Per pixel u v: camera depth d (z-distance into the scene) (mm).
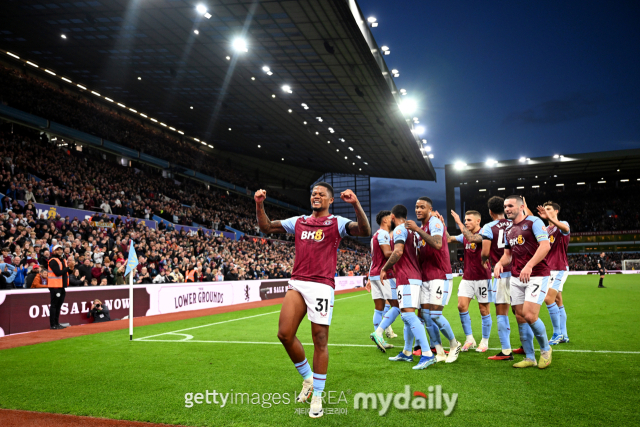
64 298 9500
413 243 5086
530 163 41438
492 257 5469
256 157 43969
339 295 19250
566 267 5969
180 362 5203
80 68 24391
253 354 5660
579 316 8539
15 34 20438
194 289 13539
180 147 35344
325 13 15930
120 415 3334
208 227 26734
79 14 17719
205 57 20578
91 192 20078
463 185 53812
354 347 5973
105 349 6301
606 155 39406
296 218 3785
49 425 3188
